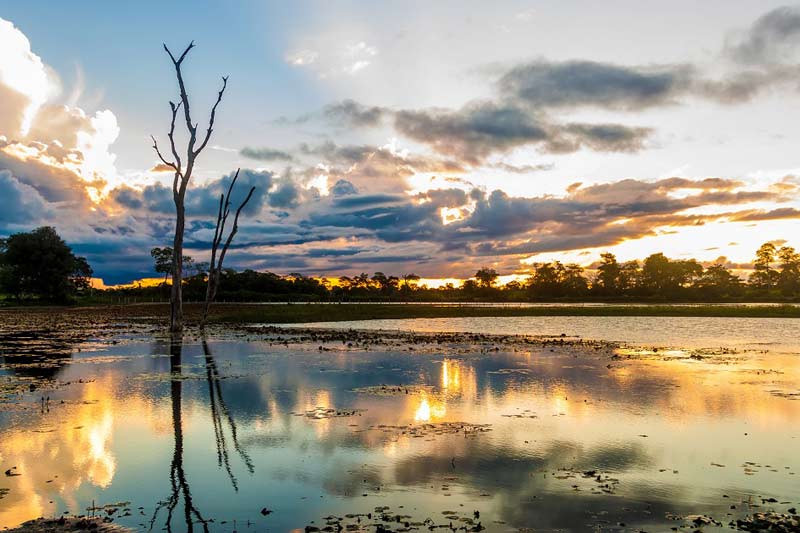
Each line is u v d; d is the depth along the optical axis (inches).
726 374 876.6
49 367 956.6
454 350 1221.1
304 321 2442.2
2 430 531.2
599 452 461.7
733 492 375.2
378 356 1109.1
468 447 475.2
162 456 453.1
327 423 557.3
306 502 357.7
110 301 5157.5
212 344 1369.3
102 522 327.3
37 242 4392.2
